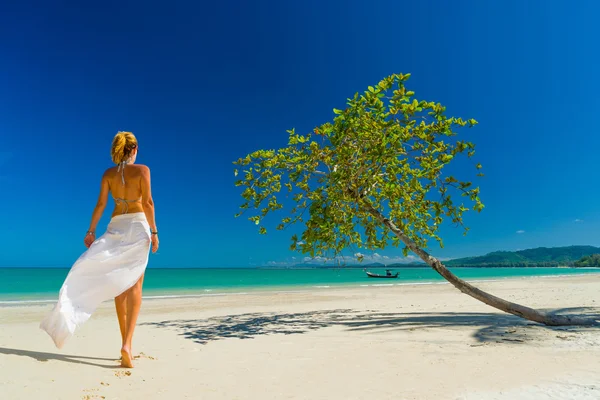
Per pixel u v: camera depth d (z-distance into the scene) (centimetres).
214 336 672
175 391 334
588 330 632
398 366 427
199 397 320
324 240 920
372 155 770
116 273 397
